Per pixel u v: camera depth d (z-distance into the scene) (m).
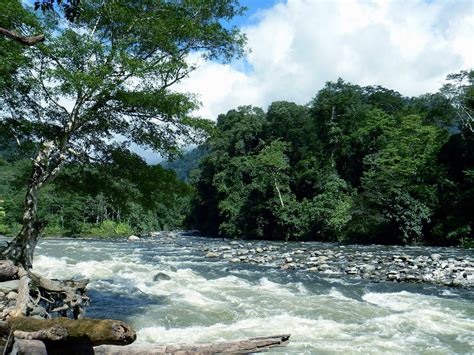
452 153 41.50
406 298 14.80
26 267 9.55
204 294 14.96
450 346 9.54
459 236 35.84
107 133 11.46
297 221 50.12
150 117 11.00
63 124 11.23
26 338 3.57
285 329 10.75
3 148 11.55
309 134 61.06
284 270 22.33
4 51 9.16
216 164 66.31
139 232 69.75
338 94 60.03
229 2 11.52
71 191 12.38
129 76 10.17
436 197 38.69
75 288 9.19
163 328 10.72
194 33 10.91
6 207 47.56
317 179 54.03
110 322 3.39
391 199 39.03
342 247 35.47
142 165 11.87
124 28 10.91
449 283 17.45
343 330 10.77
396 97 67.50
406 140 44.16
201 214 73.12
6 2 8.86
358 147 54.78
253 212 56.09
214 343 4.36
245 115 71.31
